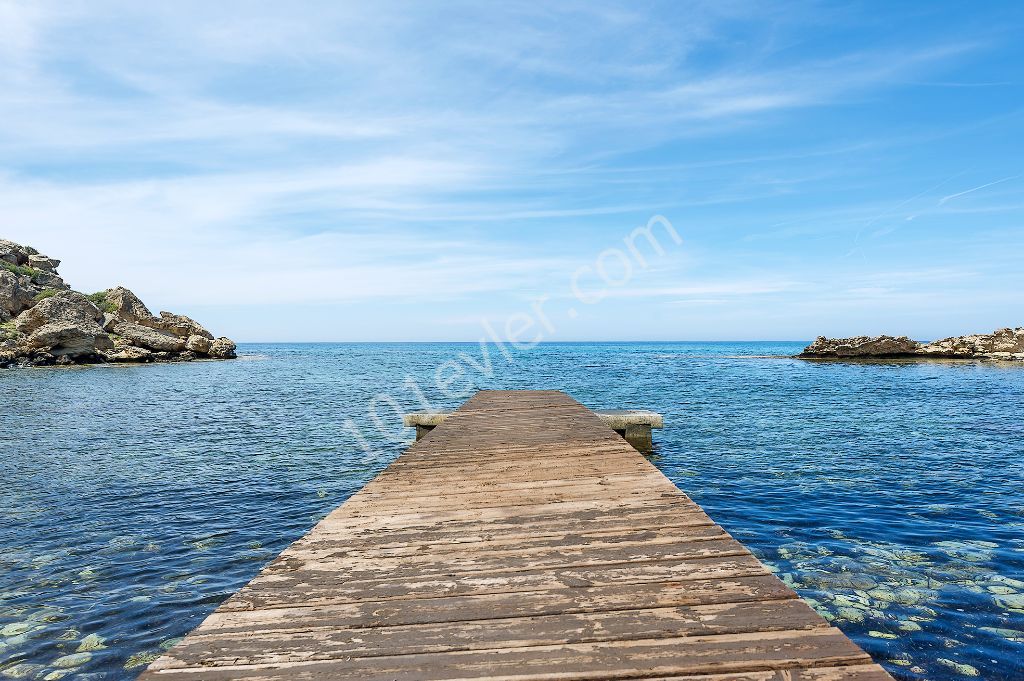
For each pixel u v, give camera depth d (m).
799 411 21.12
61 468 12.47
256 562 7.14
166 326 72.75
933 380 35.47
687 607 3.13
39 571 6.86
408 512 5.10
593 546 4.12
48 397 28.30
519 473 6.58
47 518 8.95
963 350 58.12
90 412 22.55
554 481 6.16
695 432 16.42
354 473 11.95
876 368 48.88
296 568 3.82
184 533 8.26
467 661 2.64
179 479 11.44
